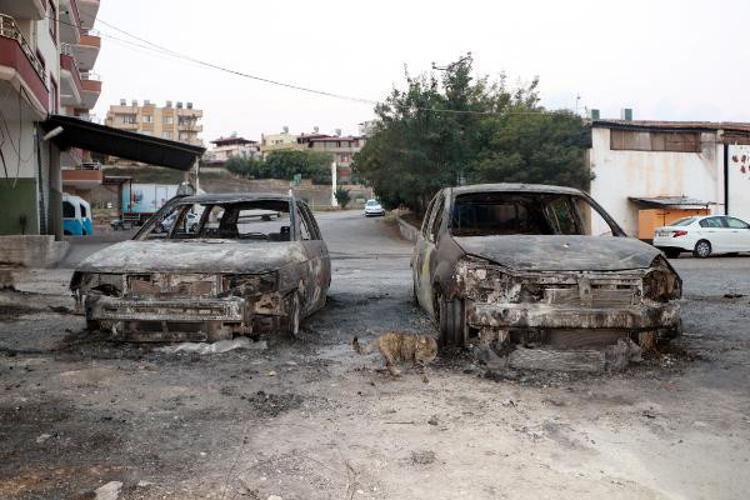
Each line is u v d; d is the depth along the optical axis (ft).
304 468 10.48
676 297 17.61
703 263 55.72
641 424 12.71
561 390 14.90
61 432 12.10
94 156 164.04
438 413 13.33
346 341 20.79
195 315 18.34
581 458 10.98
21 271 48.21
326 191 271.28
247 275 18.80
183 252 19.92
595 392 14.76
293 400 14.20
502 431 12.27
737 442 11.77
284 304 19.89
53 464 10.61
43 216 65.16
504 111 100.94
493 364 16.83
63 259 57.82
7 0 56.85
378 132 103.81
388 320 24.88
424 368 16.81
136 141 66.18
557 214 23.76
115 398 14.30
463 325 18.01
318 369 16.97
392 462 10.76
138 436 11.93
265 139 414.82
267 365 17.35
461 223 24.23
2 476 10.13
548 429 12.41
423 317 25.44
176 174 241.96
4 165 60.39
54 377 15.94
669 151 93.40
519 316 16.28
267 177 289.33
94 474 10.21
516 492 9.66
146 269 18.58
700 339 20.90
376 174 111.04
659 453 11.24
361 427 12.49
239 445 11.50
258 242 22.21
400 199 125.39
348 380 15.89
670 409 13.62
